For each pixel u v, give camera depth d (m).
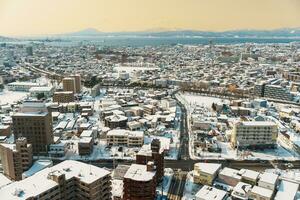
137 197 160.75
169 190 190.38
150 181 160.12
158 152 193.12
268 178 184.50
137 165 177.12
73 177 148.12
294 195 171.75
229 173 197.25
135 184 159.38
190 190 190.75
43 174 149.25
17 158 193.88
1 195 130.12
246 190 175.12
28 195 130.25
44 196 134.50
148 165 169.62
